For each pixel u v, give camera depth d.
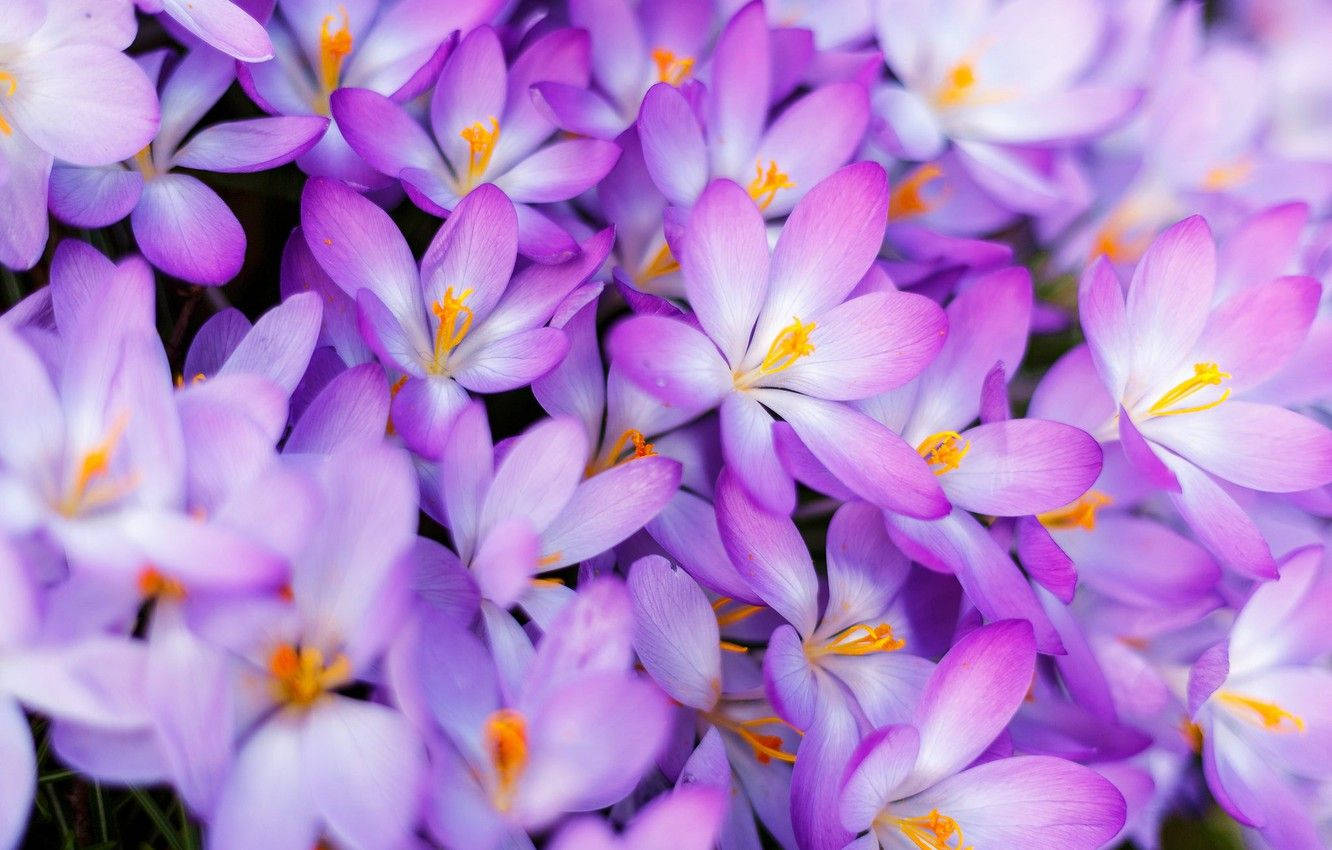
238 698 0.29
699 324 0.33
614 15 0.38
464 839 0.28
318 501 0.28
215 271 0.33
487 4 0.37
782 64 0.37
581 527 0.31
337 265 0.33
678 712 0.32
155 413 0.28
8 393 0.29
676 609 0.31
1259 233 0.38
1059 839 0.32
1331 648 0.37
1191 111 0.41
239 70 0.34
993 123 0.40
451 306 0.33
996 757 0.32
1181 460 0.36
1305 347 0.37
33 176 0.32
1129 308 0.36
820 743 0.31
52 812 0.31
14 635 0.26
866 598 0.33
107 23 0.32
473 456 0.31
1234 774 0.36
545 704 0.29
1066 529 0.36
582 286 0.33
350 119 0.34
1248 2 0.42
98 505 0.28
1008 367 0.35
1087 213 0.40
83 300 0.31
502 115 0.36
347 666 0.29
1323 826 0.37
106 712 0.27
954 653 0.32
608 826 0.28
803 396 0.34
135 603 0.28
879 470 0.33
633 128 0.35
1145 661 0.36
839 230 0.34
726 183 0.33
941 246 0.37
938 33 0.40
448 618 0.29
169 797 0.31
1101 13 0.40
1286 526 0.38
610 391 0.34
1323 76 0.42
